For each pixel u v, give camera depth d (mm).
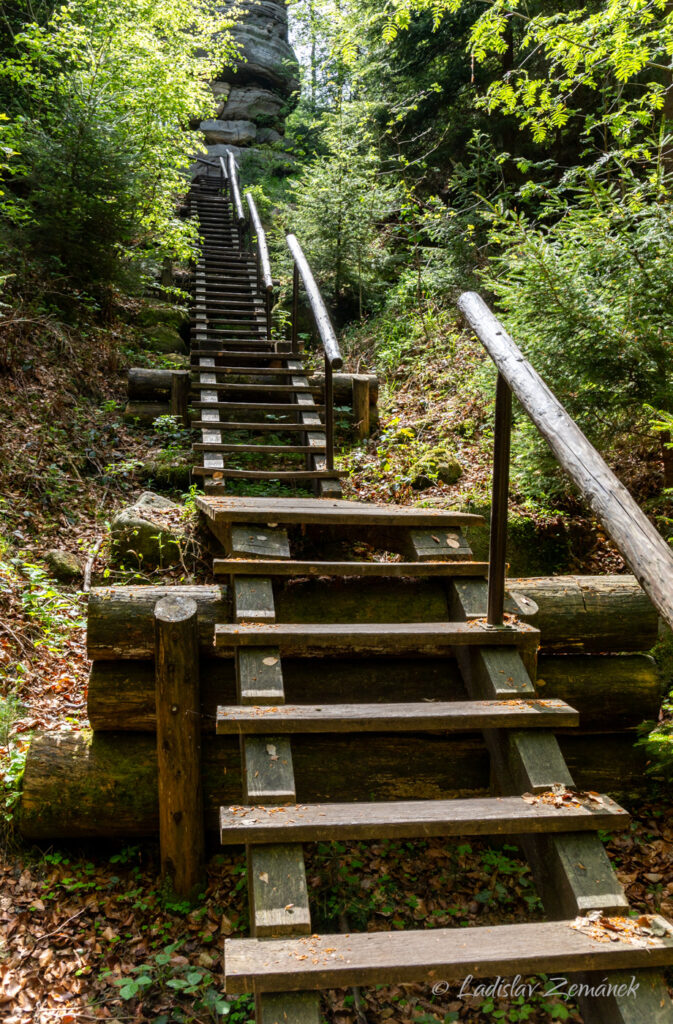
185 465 5492
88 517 4953
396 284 9656
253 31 19000
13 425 5414
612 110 6828
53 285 7172
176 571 4008
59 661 3543
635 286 3963
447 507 4609
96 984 2123
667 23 4996
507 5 5293
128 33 9219
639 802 2895
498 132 9633
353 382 6215
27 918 2312
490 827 1879
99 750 2625
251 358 6492
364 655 2729
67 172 7375
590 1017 1716
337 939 1668
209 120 17750
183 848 2424
